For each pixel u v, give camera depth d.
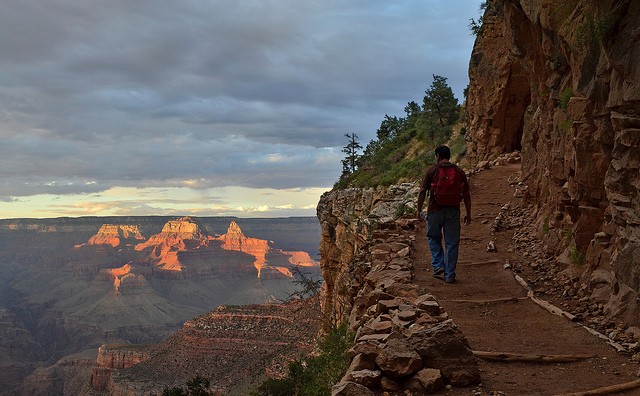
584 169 9.58
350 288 13.72
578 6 9.77
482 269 11.37
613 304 7.84
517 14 15.09
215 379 70.06
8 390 189.00
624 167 7.75
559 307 8.67
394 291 8.17
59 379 179.62
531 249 12.55
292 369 11.74
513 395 5.41
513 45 16.30
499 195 19.89
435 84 51.41
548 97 14.05
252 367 61.56
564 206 11.62
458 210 10.27
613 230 8.91
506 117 32.66
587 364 6.32
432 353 5.70
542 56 13.99
